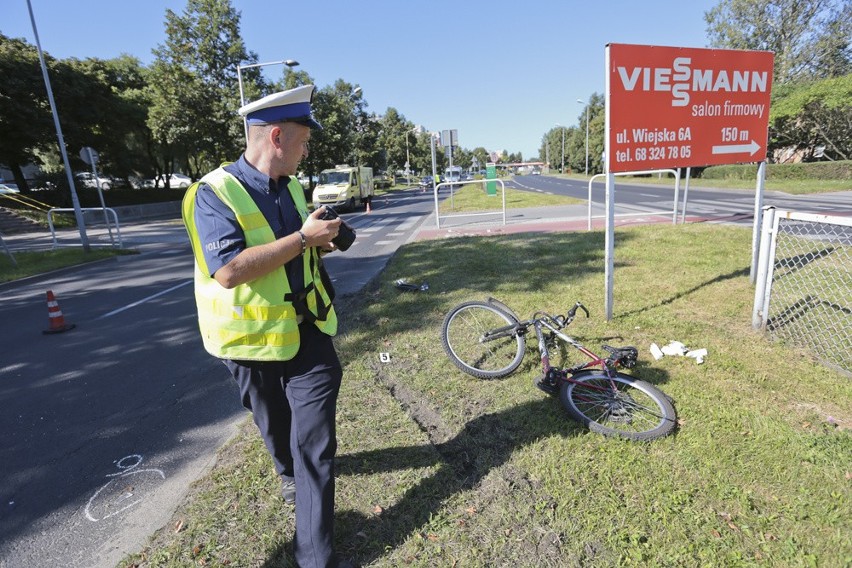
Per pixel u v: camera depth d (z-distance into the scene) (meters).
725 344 4.12
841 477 2.42
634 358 3.13
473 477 2.57
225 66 28.59
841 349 3.88
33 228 22.30
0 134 25.23
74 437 3.34
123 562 2.15
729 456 2.61
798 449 2.64
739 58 4.69
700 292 5.54
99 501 2.64
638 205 17.72
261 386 2.08
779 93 31.38
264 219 1.90
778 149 34.38
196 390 4.00
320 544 1.96
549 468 2.59
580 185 38.97
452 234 12.35
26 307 7.34
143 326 5.96
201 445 3.15
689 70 4.45
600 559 2.03
